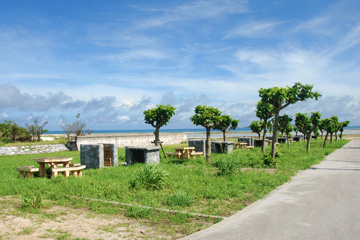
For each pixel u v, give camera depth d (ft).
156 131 61.00
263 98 49.14
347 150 80.23
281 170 40.63
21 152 84.28
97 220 19.83
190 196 25.55
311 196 25.08
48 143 98.22
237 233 16.70
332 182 31.27
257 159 53.36
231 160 39.75
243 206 22.97
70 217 20.54
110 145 50.78
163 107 59.06
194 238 16.14
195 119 50.42
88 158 46.60
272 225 17.89
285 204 22.70
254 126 107.45
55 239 16.29
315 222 18.22
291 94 46.26
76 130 129.29
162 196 25.94
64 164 40.50
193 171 40.11
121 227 18.39
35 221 19.61
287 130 94.94
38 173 40.98
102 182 31.83
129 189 28.48
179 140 137.28
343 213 19.88
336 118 95.04
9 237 16.55
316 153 66.85
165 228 17.93
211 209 21.79
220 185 29.84
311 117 71.56
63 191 28.37
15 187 29.76
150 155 49.93
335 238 15.61
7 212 21.79
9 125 123.54
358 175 35.81
